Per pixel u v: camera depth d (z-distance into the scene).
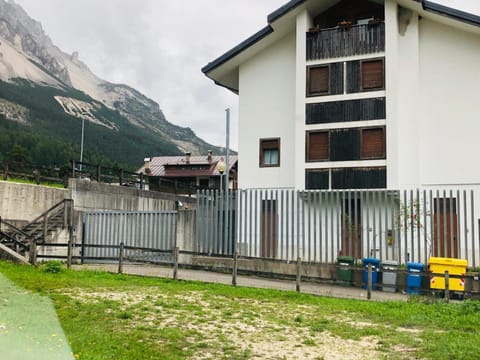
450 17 19.70
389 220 18.77
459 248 15.57
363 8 22.09
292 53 23.38
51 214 20.98
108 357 6.09
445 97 20.48
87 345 6.46
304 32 21.91
